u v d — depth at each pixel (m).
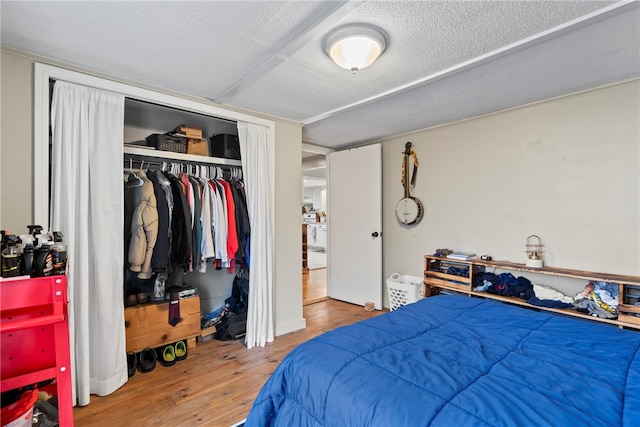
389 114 2.93
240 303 3.07
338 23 1.53
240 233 2.80
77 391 1.90
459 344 1.34
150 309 2.44
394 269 3.81
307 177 8.20
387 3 1.37
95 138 2.06
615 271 2.29
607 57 1.86
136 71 2.05
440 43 1.70
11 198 1.79
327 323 3.36
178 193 2.45
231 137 3.05
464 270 2.93
